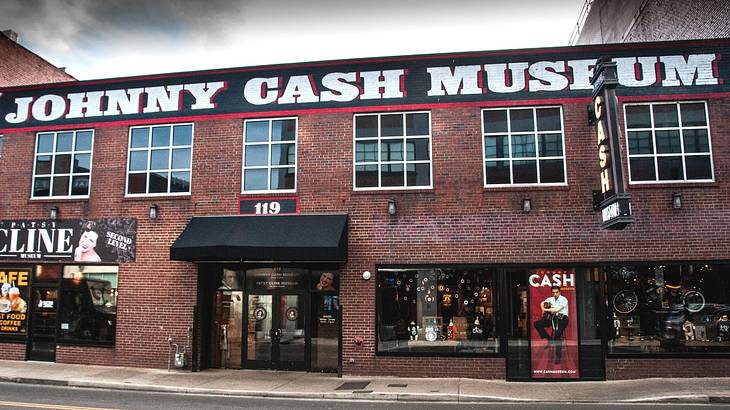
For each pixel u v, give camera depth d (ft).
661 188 44.70
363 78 48.93
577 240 44.70
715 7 56.29
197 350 47.75
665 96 45.68
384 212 46.96
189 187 50.34
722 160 44.70
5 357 51.72
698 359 42.75
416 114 48.29
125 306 49.62
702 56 45.96
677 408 33.96
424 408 34.53
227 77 50.98
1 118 54.90
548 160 46.26
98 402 35.17
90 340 50.16
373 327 45.44
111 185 51.55
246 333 49.03
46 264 52.08
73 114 53.31
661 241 44.11
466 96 47.52
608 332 43.57
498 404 35.91
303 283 48.70
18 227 52.80
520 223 45.42
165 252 49.52
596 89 42.70
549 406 34.96
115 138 52.16
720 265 43.65
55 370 46.80
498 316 44.52
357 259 46.52
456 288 45.52
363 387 40.47
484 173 46.47
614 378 42.98
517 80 47.19
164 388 40.34
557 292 44.42
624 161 45.47
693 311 43.39
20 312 52.03
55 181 53.01
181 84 51.62
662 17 67.72
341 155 48.19
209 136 50.44
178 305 48.62
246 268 49.73
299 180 48.37
